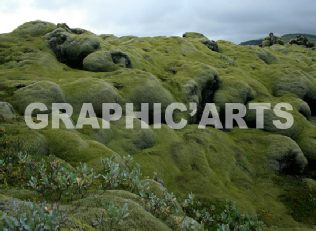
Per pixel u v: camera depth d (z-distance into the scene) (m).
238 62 111.69
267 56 126.62
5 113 44.72
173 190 48.75
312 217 55.28
